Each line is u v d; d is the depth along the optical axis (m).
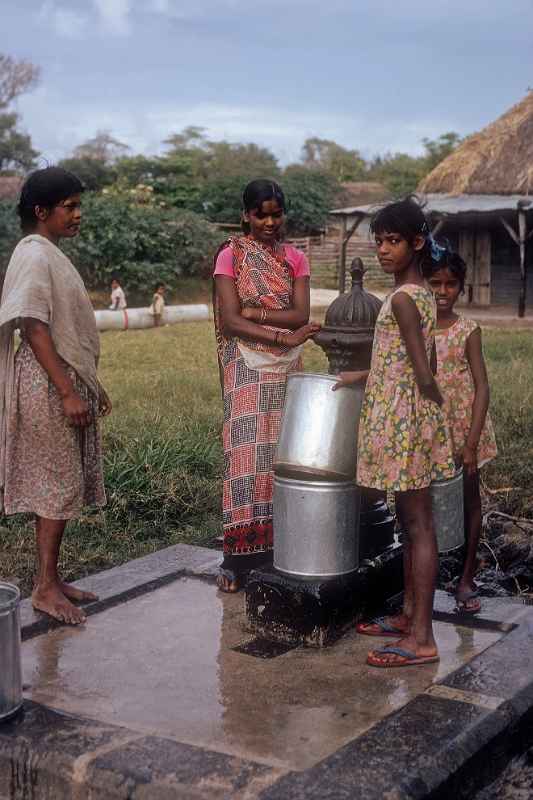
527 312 22.19
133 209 27.83
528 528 5.57
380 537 3.98
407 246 3.25
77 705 3.06
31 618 3.73
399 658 3.32
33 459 3.63
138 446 6.77
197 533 5.55
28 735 2.76
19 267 3.53
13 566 4.95
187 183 45.06
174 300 27.77
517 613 3.81
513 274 23.20
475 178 22.64
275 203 4.00
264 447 4.05
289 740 2.81
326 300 26.08
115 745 2.68
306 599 3.51
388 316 3.28
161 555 4.57
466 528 3.95
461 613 3.82
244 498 4.06
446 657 3.41
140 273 26.69
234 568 4.18
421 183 23.78
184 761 2.58
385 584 3.91
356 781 2.47
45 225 3.67
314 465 3.48
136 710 3.02
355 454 3.52
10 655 2.85
